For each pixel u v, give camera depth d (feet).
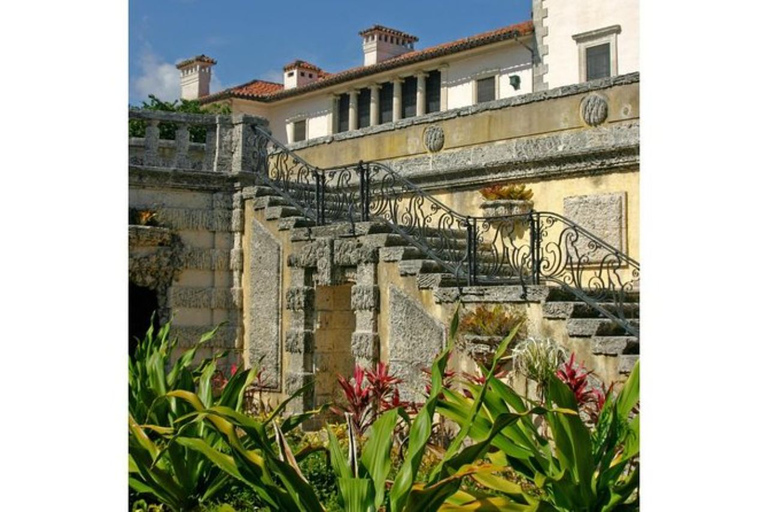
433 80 107.65
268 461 16.58
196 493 21.58
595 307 31.50
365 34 127.65
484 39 99.09
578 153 43.29
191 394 17.79
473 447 15.92
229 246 46.37
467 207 48.24
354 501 15.43
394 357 36.32
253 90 131.54
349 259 38.52
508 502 16.65
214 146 46.80
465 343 32.81
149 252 44.73
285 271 42.88
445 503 16.60
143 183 44.98
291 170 47.62
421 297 35.47
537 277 34.37
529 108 46.06
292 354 41.55
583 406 27.84
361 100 115.55
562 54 93.86
